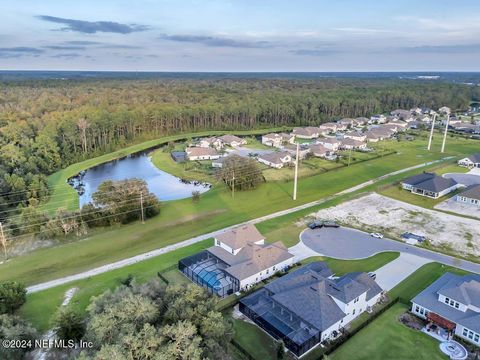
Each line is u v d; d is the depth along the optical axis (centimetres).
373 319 3984
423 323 3928
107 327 2988
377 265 5191
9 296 4094
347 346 3591
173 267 5125
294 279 4319
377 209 7331
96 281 4812
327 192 8412
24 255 5634
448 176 9531
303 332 3581
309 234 6200
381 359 3419
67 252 5691
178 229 6500
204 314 3206
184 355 2655
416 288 4616
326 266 4881
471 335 3616
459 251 5638
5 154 9181
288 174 9888
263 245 5228
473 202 7575
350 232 6300
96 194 6850
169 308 3281
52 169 10550
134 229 6525
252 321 3956
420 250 5666
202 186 9306
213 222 6781
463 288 3972
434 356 3450
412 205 7556
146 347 2662
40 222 6444
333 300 3944
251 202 7825
